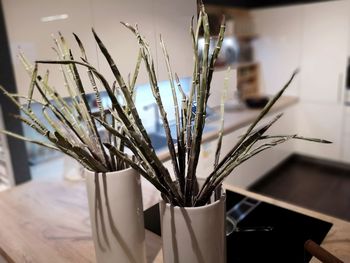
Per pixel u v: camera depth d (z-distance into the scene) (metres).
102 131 0.81
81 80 0.80
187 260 0.63
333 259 0.69
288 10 3.46
